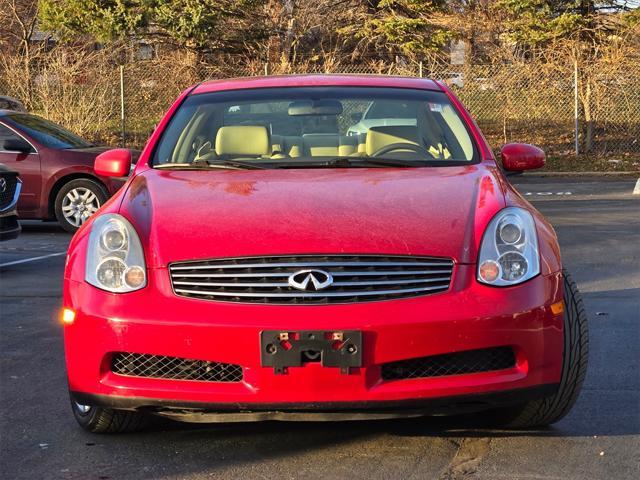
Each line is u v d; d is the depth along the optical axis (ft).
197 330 11.59
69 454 12.67
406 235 12.21
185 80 63.46
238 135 16.14
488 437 13.08
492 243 12.24
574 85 63.05
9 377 16.74
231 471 11.93
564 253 29.86
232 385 11.73
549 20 76.54
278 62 75.10
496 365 12.01
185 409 11.94
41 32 79.97
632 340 18.72
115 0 72.69
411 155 15.81
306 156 15.87
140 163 15.94
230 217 12.72
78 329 12.21
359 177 14.34
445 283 11.93
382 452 12.52
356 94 17.39
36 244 34.99
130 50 73.46
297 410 11.77
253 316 11.55
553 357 12.08
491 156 15.84
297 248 11.95
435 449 12.62
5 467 12.20
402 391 11.57
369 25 81.20
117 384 12.03
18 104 48.11
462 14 81.66
